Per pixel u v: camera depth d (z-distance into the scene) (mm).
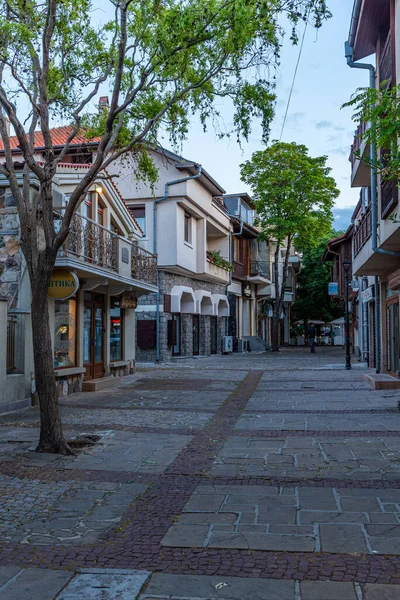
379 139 6414
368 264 15711
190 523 5086
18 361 11922
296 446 8062
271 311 45750
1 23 8586
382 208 11992
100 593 3799
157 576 4039
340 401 12438
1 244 12305
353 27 12320
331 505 5477
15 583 3963
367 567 4094
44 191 7988
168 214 23828
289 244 35375
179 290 25188
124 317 18891
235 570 4109
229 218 32219
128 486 6270
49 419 7793
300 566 4145
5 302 11211
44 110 8328
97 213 15977
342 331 59719
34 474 6727
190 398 13242
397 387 14297
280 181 33312
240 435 8938
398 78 9609
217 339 32312
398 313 15523
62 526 5086
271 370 20750
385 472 6617
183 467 7051
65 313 13898
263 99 9094
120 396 13609
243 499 5738
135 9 9000
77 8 9242
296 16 8180
